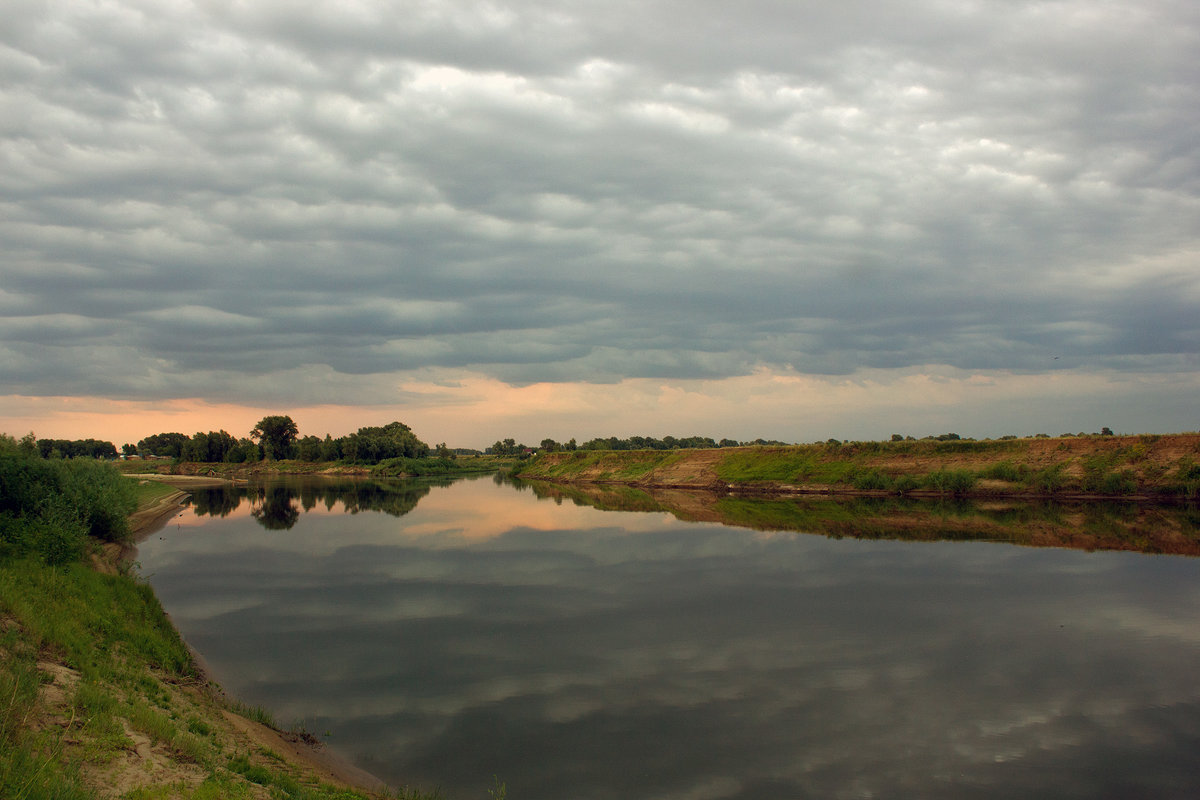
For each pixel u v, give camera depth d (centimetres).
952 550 3859
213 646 2202
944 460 7238
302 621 2503
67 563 2164
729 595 2870
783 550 3903
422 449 17338
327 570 3422
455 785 1334
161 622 2095
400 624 2464
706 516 5531
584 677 1939
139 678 1459
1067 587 2962
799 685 1880
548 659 2088
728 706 1739
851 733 1585
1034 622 2452
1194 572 3241
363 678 1920
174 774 1026
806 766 1427
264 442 17275
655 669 2005
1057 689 1844
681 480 9188
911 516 5322
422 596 2881
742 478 8444
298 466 16250
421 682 1892
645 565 3512
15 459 2925
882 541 4181
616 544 4172
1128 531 4456
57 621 1553
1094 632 2333
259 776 1123
